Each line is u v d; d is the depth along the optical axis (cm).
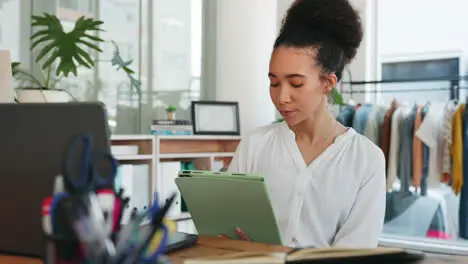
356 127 368
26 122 72
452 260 76
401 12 412
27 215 74
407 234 379
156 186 289
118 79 333
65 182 51
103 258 47
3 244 76
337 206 118
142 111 348
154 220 54
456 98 388
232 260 64
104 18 325
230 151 346
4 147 74
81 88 311
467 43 386
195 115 333
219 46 388
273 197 123
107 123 69
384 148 362
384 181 120
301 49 111
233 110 349
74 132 69
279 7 387
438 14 398
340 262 67
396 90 411
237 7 365
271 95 117
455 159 331
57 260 50
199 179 96
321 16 113
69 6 306
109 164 62
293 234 117
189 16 382
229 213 98
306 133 125
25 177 73
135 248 50
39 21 256
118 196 55
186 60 380
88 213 49
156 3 359
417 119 346
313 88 113
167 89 367
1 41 275
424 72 404
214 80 399
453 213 367
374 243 114
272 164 126
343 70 120
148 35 354
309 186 120
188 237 88
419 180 346
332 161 121
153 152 288
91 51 317
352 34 117
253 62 367
